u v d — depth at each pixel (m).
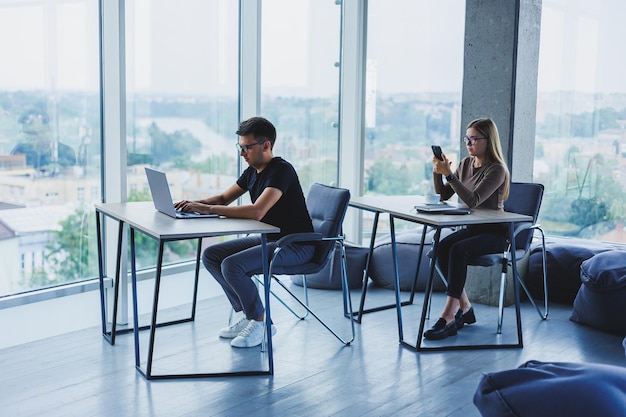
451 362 4.32
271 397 3.74
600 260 5.13
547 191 6.29
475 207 4.80
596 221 6.15
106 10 4.84
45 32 4.66
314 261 4.51
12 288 4.61
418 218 4.35
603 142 6.05
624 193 6.02
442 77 6.46
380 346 4.59
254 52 5.79
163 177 4.13
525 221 4.50
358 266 6.02
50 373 4.03
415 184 6.65
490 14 5.46
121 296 4.96
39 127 4.68
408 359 4.36
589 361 4.38
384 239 6.30
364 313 5.31
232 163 6.00
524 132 5.62
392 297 5.79
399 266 5.91
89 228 5.02
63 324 4.80
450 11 6.36
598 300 4.93
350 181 6.63
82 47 4.87
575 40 6.06
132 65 5.23
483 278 5.68
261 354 4.38
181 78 5.55
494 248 4.73
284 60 6.22
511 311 5.49
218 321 5.07
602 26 5.96
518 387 2.73
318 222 4.62
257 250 4.34
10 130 4.54
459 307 5.27
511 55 5.42
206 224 3.98
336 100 6.59
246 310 4.43
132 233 4.10
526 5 5.45
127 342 4.59
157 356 4.31
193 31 5.58
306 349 4.50
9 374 4.00
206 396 3.74
